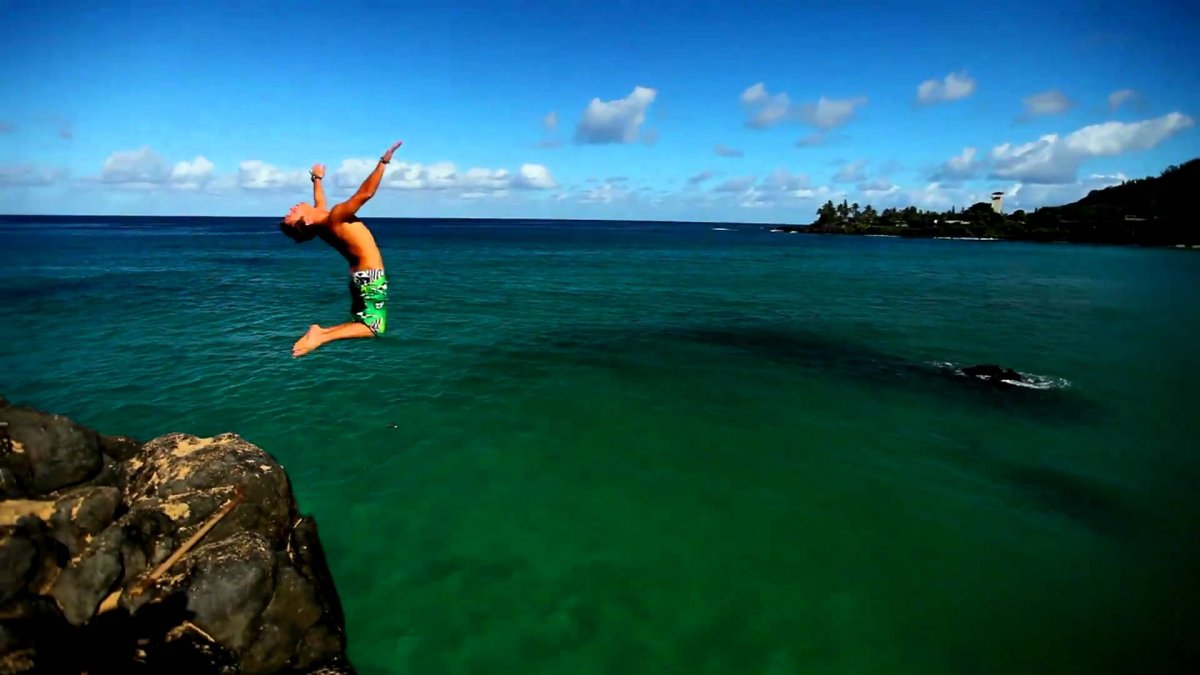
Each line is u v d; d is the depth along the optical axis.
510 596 10.10
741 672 8.70
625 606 9.95
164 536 8.43
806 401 19.94
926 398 20.59
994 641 9.40
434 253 82.00
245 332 27.66
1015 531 12.38
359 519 12.10
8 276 45.69
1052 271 67.12
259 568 7.96
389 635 9.21
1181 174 153.00
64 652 7.09
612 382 21.30
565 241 128.00
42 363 21.77
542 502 12.99
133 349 23.98
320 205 6.52
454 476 13.98
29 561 7.22
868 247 115.75
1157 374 24.03
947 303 42.16
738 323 33.03
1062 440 17.19
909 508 13.17
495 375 21.61
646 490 13.64
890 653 9.12
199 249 80.19
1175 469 15.39
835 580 10.72
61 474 9.22
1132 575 11.05
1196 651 9.28
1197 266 73.44
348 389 19.52
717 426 17.48
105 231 132.75
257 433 15.90
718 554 11.36
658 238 153.88
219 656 7.53
